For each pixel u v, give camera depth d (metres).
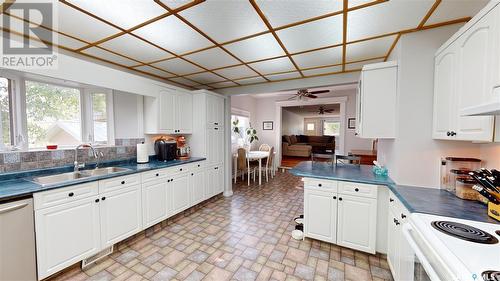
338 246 2.25
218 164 3.88
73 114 2.48
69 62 1.94
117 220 2.12
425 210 1.26
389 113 1.95
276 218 3.02
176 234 2.54
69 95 2.44
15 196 1.43
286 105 6.49
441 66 1.59
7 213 1.42
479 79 1.15
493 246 0.86
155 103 2.89
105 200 2.01
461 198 1.46
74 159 2.34
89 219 1.88
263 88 3.64
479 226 1.04
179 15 1.55
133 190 2.29
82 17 1.57
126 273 1.82
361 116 2.09
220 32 1.82
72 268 1.82
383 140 2.51
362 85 2.06
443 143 1.72
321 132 12.58
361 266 1.92
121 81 2.39
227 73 3.04
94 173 2.45
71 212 1.75
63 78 1.90
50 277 1.69
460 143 1.68
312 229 2.26
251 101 6.61
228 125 4.10
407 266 1.35
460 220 1.11
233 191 4.41
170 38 1.93
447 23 1.65
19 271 1.47
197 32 1.82
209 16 1.57
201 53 2.29
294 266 1.93
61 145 2.35
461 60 1.33
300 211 3.29
